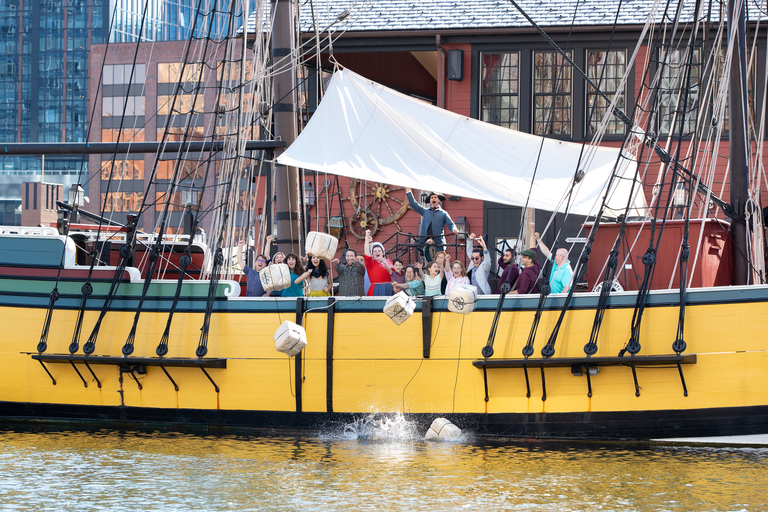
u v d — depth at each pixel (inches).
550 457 965.2
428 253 1407.5
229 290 1149.1
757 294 1013.8
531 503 757.3
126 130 7342.5
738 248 1124.5
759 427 1016.2
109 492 792.3
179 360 1136.8
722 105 1116.5
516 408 1079.6
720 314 1020.5
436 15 1915.6
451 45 1903.3
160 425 1174.3
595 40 1852.9
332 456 968.3
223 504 752.3
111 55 7381.9
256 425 1146.0
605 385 1056.2
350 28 1889.8
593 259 1233.4
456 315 1094.4
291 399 1131.3
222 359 1138.7
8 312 1201.4
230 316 1145.4
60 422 1200.8
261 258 1237.7
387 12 1941.4
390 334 1107.9
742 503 757.3
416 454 980.6
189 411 1162.6
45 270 1197.7
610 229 1212.5
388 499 769.6
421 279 1216.8
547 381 1071.0
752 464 926.4
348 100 1371.8
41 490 799.7
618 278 1193.4
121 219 7249.0
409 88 2222.0
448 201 1881.2
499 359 1074.7
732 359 1017.5
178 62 7303.2
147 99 7308.1
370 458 956.0
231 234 1259.2
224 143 1294.3
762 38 1765.5
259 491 797.9
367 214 1914.4
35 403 1202.6
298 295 1175.0
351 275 1180.5
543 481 843.4
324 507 741.9
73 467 901.8
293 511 730.2
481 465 919.0
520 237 1282.0
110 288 1178.6
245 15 1266.0
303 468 901.2
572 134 1859.0
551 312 1067.3
